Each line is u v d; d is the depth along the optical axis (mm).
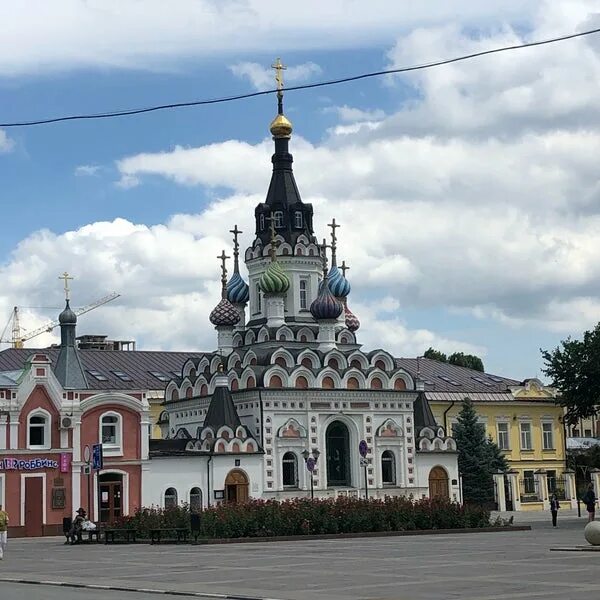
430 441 98188
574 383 80188
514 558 40625
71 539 66375
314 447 92312
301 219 101562
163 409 112875
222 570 38906
